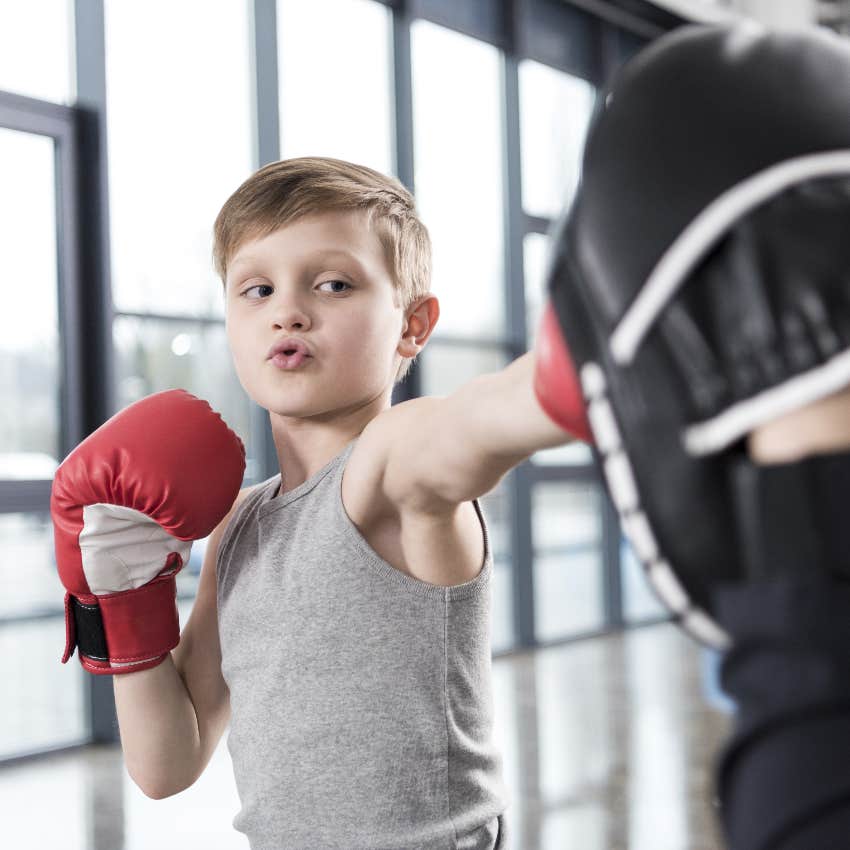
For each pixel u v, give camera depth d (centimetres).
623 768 334
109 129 398
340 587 86
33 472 381
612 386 34
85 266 393
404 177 524
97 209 390
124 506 89
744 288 33
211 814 298
